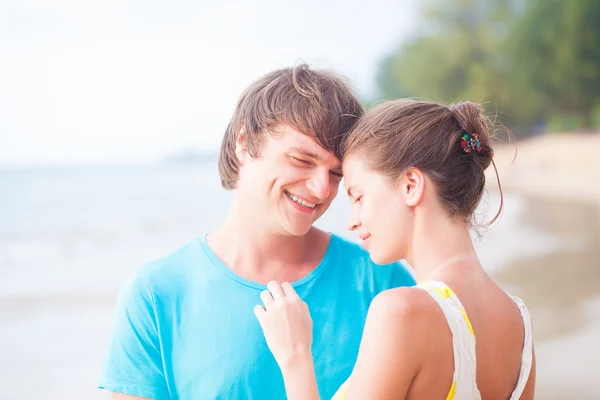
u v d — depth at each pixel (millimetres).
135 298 1889
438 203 1620
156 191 37969
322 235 2059
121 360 1853
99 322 9500
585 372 5430
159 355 1881
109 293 11625
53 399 6473
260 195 1806
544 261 11211
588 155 33219
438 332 1465
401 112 1661
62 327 9203
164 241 19484
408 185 1617
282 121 1742
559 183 27703
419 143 1612
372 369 1463
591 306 7906
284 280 1947
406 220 1623
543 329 6906
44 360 7648
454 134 1650
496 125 1845
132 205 30359
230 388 1831
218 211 26844
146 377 1839
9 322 9492
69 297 11312
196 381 1849
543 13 39844
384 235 1641
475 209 1685
